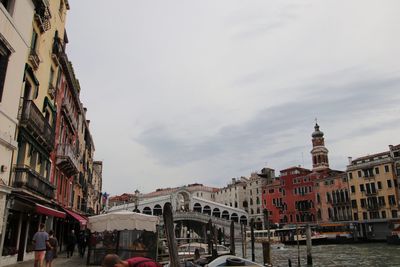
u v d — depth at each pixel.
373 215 62.81
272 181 88.88
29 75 16.64
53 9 21.31
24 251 16.38
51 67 21.39
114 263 3.83
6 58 13.35
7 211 13.74
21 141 15.26
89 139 43.25
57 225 24.48
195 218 67.94
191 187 115.31
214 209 87.94
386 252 38.81
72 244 20.58
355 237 57.78
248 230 74.69
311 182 76.00
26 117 15.30
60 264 15.96
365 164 65.31
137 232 17.92
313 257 34.75
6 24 13.27
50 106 20.61
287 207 80.38
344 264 28.20
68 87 27.20
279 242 60.56
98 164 64.00
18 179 14.68
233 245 24.56
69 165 24.84
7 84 13.55
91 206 48.03
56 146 22.95
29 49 16.31
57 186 23.38
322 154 89.38
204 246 22.89
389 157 61.91
